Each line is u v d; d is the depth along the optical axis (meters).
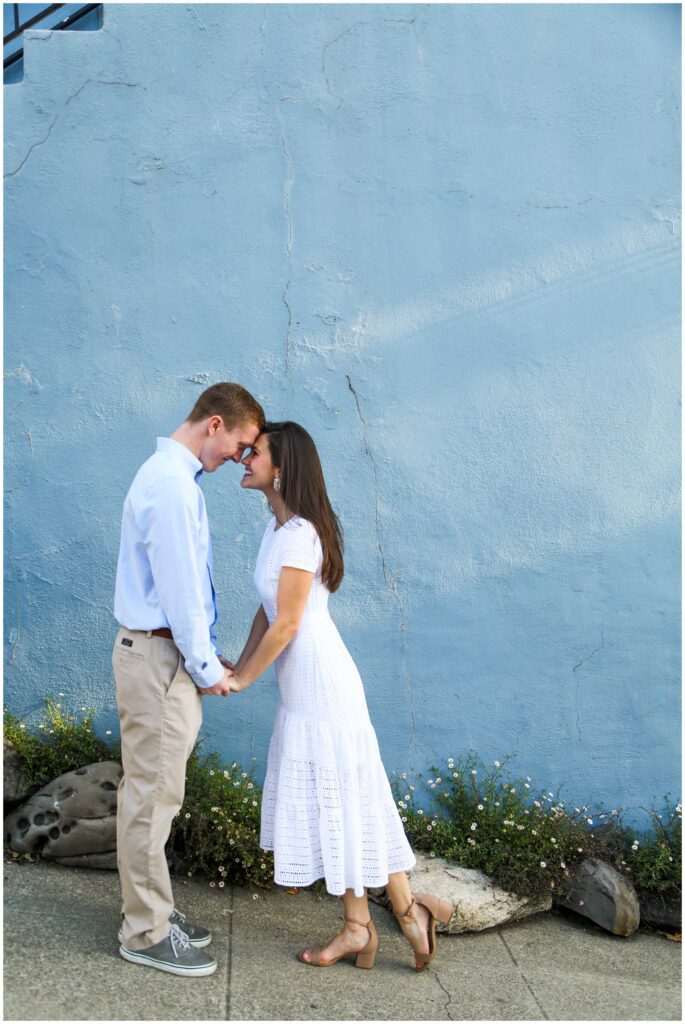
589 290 4.09
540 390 4.07
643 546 4.11
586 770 4.06
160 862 2.85
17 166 3.93
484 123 4.04
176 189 3.96
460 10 4.03
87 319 3.95
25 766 3.70
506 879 3.60
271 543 3.05
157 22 3.95
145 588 2.89
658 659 4.10
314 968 2.99
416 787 4.00
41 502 3.96
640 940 3.61
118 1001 2.61
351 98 3.99
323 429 3.99
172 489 2.82
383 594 4.00
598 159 4.08
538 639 4.06
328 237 3.99
